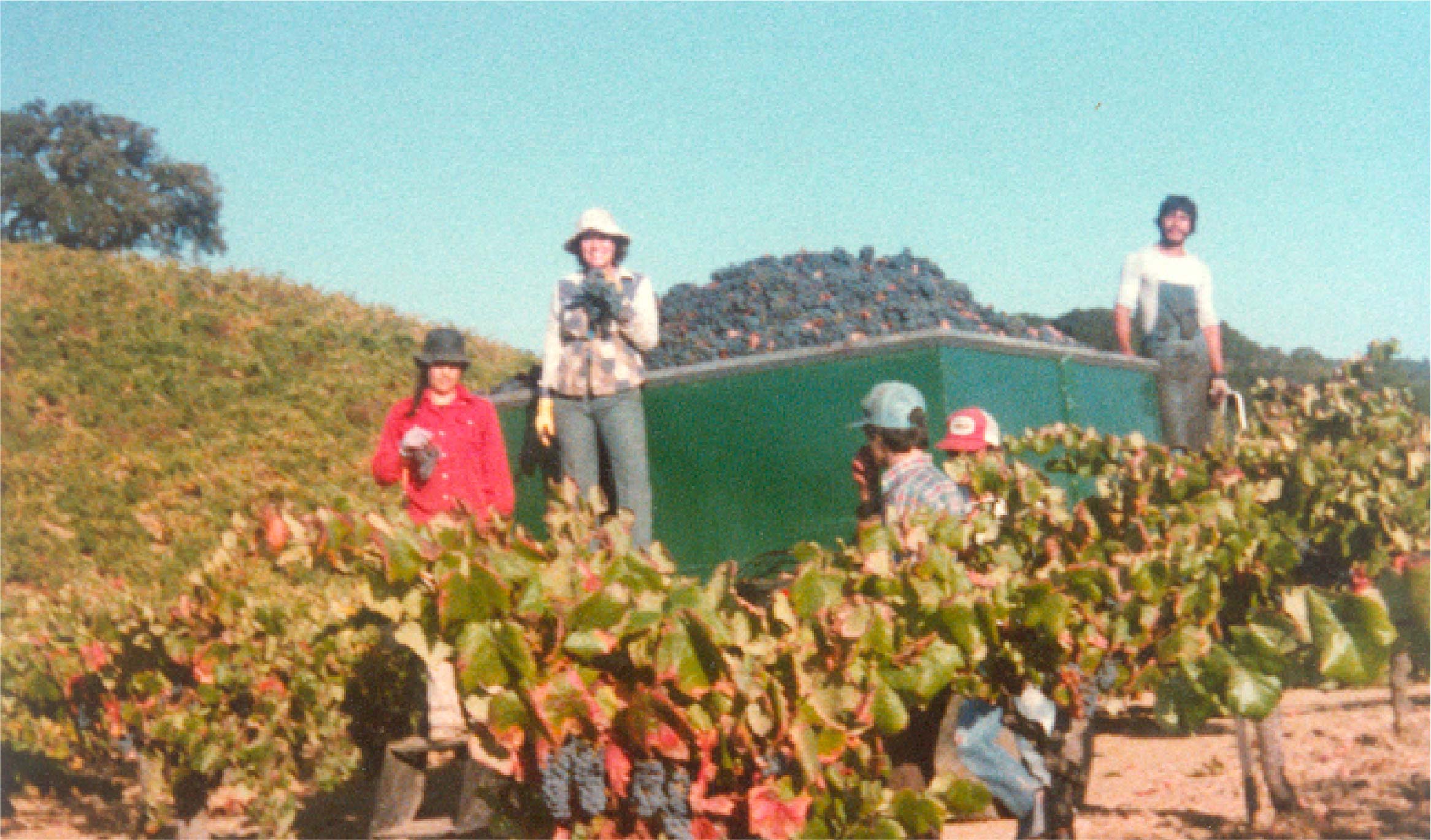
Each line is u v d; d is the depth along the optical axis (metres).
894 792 3.79
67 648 6.50
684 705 3.42
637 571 3.52
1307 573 5.37
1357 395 7.78
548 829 3.75
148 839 6.66
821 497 5.87
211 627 6.12
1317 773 6.14
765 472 5.96
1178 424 8.63
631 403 6.17
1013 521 4.53
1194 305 8.68
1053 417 6.74
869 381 5.80
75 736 6.63
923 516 3.95
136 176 84.81
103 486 14.16
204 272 21.20
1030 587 3.89
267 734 6.10
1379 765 6.17
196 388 17.02
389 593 3.53
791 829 3.43
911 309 6.77
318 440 16.98
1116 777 6.43
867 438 5.66
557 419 6.28
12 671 6.65
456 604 3.35
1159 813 5.65
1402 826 5.07
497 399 6.63
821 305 6.93
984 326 7.00
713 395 6.08
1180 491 4.57
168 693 6.11
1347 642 3.85
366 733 6.77
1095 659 3.96
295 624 6.31
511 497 6.37
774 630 3.57
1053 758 4.24
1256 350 18.70
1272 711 3.93
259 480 15.35
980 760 4.40
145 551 13.24
